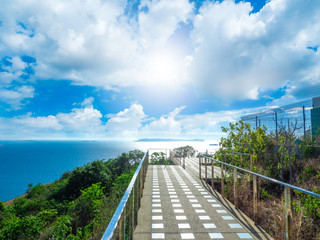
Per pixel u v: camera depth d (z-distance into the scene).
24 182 77.12
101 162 21.47
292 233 3.63
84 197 11.03
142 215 4.22
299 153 8.75
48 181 74.56
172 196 5.66
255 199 3.78
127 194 2.45
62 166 122.00
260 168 8.67
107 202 9.20
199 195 5.77
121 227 2.07
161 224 3.75
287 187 2.78
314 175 7.08
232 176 7.06
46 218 11.13
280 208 4.82
